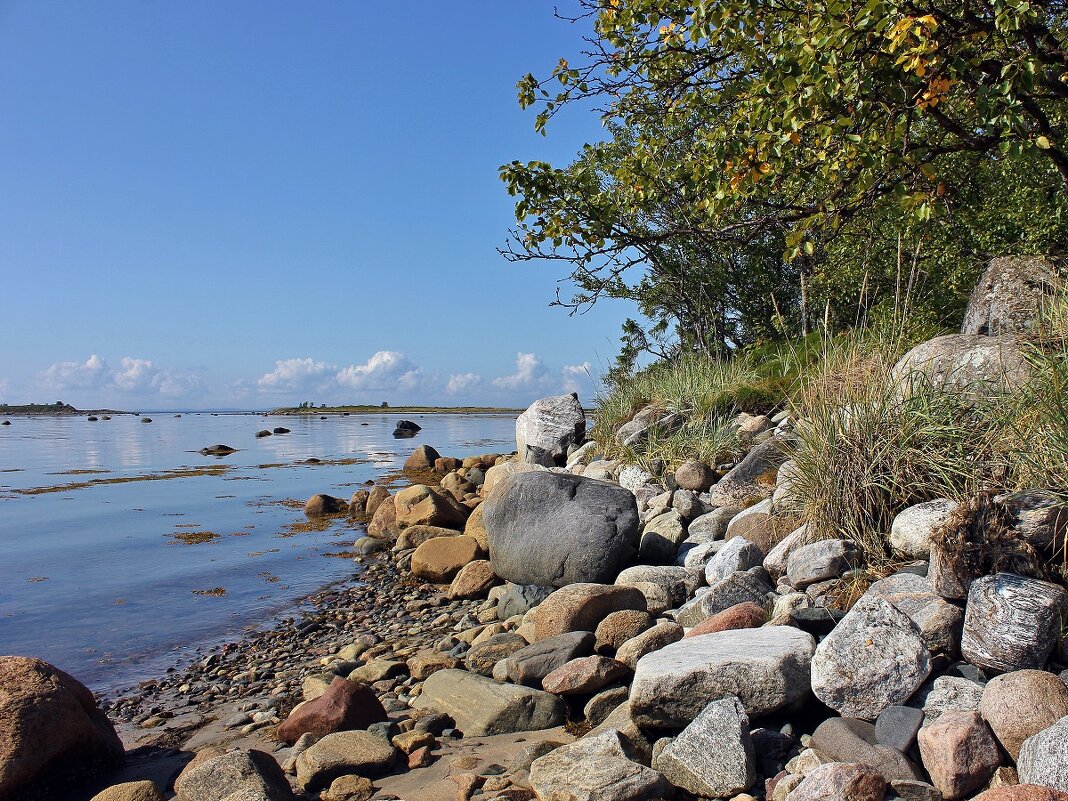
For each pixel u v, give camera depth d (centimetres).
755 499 844
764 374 1341
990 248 1189
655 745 409
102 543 1317
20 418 10156
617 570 785
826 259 1536
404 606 919
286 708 591
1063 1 772
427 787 414
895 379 647
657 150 942
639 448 1224
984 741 338
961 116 871
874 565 547
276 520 1567
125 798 425
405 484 2111
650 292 2094
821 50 644
